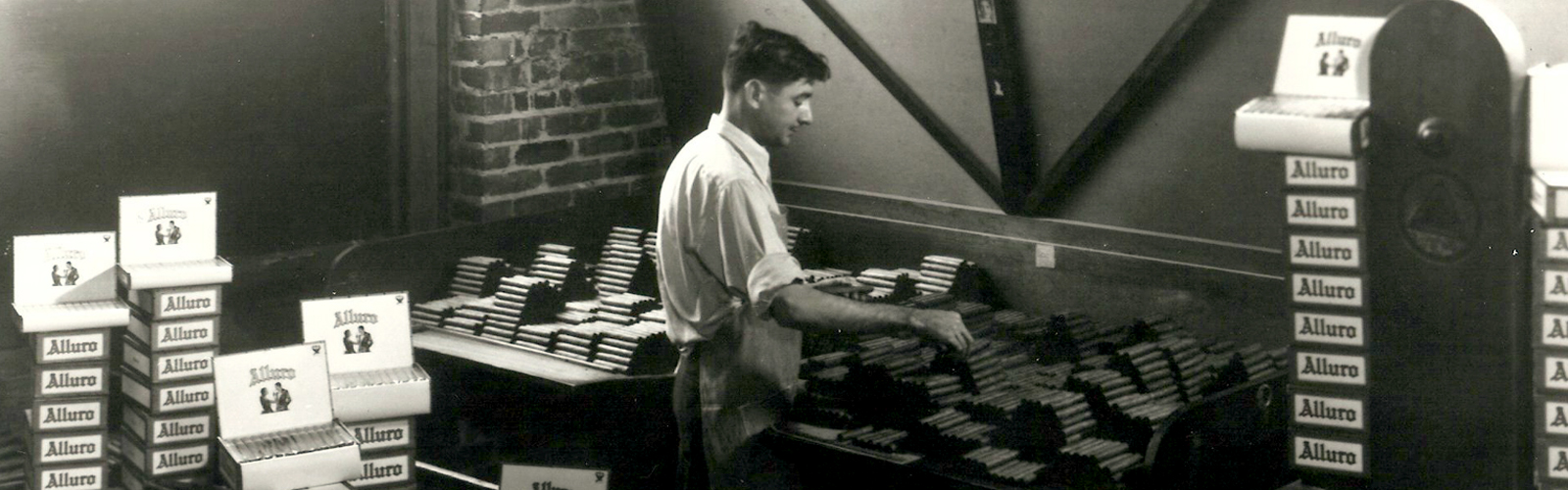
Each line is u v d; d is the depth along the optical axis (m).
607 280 4.52
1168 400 3.26
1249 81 3.76
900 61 4.40
